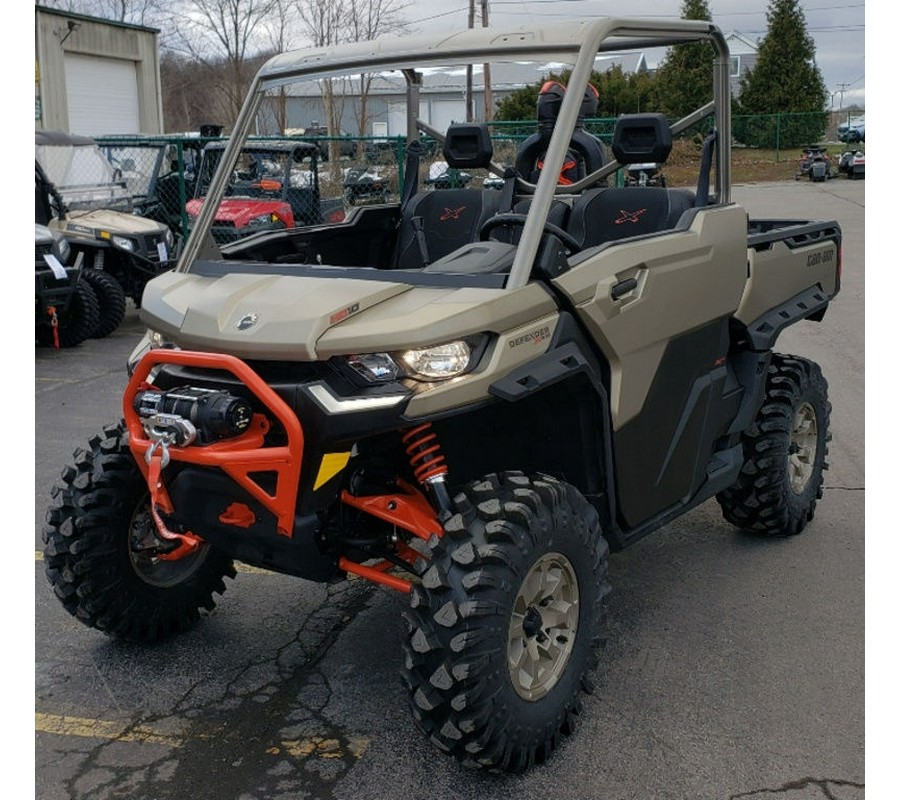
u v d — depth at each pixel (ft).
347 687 12.32
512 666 10.14
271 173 26.94
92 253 37.29
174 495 11.05
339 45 13.69
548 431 12.00
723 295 13.83
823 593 14.70
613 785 10.28
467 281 10.86
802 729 11.23
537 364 10.67
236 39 76.64
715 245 13.55
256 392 10.01
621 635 13.47
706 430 13.92
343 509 11.14
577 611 10.94
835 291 18.04
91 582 12.44
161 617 13.17
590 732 11.23
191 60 95.25
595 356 11.68
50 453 21.77
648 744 10.98
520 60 11.94
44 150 42.01
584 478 12.05
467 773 10.56
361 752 10.96
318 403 9.96
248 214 26.37
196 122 94.99
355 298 10.47
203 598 13.71
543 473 11.82
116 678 12.57
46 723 11.57
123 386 28.63
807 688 12.09
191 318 11.03
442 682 9.56
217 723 11.57
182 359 10.50
